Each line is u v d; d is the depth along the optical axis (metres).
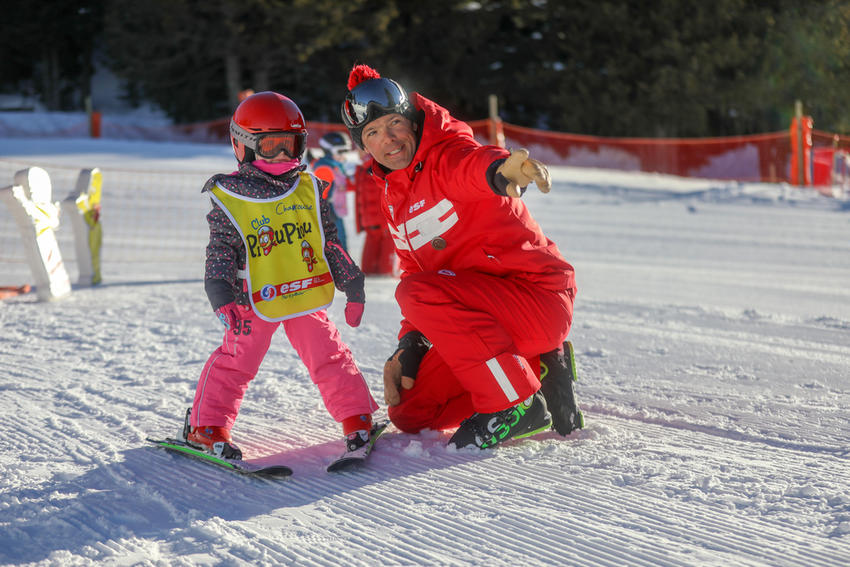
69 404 4.14
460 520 2.72
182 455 3.41
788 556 2.41
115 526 2.72
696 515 2.71
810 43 30.27
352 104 3.28
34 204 7.06
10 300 7.27
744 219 15.40
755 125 32.16
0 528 2.71
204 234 12.91
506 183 2.89
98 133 30.08
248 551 2.52
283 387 4.44
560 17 33.09
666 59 30.84
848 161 21.89
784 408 3.93
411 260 3.58
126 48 32.25
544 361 3.54
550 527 2.65
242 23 29.27
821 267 10.18
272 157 3.21
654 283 8.69
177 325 6.05
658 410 3.95
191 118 34.62
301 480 3.13
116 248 11.49
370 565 2.43
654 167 30.80
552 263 3.39
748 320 6.28
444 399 3.61
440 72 33.25
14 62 41.59
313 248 3.30
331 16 28.83
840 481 2.97
